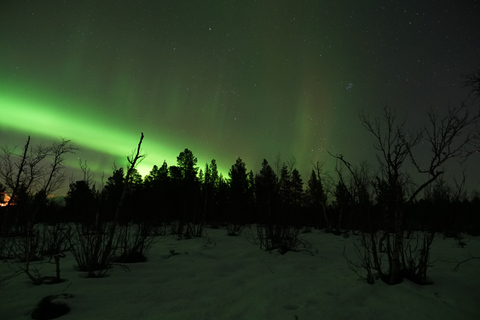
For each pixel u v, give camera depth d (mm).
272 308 3340
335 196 14297
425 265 4555
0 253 6914
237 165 29922
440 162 4277
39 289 3943
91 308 3279
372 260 6520
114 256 6367
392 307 3387
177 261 6484
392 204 4688
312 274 5168
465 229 13266
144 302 3537
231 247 8875
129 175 5902
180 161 28594
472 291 3975
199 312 3188
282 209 8867
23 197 7840
